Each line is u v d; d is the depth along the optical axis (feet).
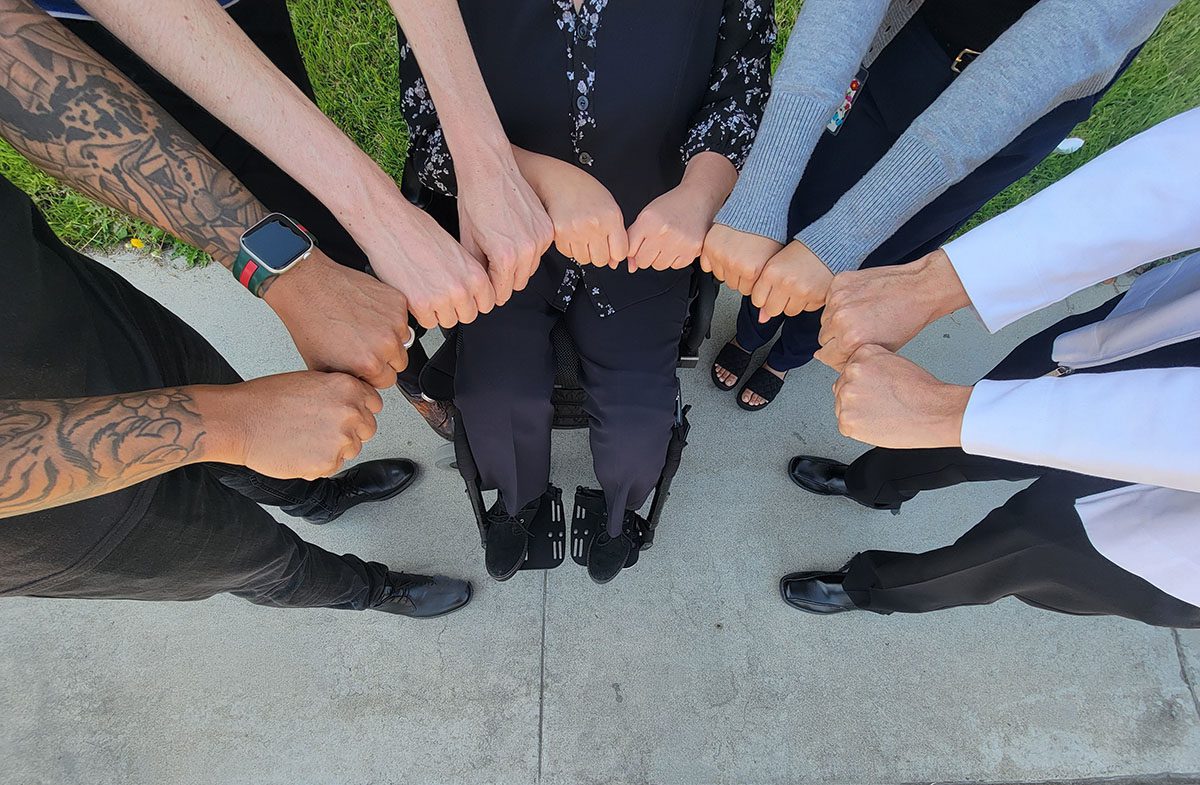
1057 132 4.23
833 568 6.49
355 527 6.54
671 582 6.34
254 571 4.24
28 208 3.13
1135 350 3.67
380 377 3.23
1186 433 2.43
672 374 4.76
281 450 2.97
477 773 5.54
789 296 3.57
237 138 4.78
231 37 2.78
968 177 4.52
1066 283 3.02
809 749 5.70
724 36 4.01
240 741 5.58
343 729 5.65
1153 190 2.71
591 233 3.72
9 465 2.43
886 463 5.80
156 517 3.37
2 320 2.82
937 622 6.23
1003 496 6.89
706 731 5.73
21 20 2.61
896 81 4.61
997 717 5.87
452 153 3.45
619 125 4.09
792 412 7.27
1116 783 5.68
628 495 5.30
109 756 5.49
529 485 5.25
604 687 5.86
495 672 5.89
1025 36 3.19
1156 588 3.74
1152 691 6.00
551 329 4.81
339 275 3.16
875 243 3.55
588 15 3.62
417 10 3.09
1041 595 4.48
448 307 3.40
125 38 2.73
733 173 4.10
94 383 3.21
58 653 5.79
